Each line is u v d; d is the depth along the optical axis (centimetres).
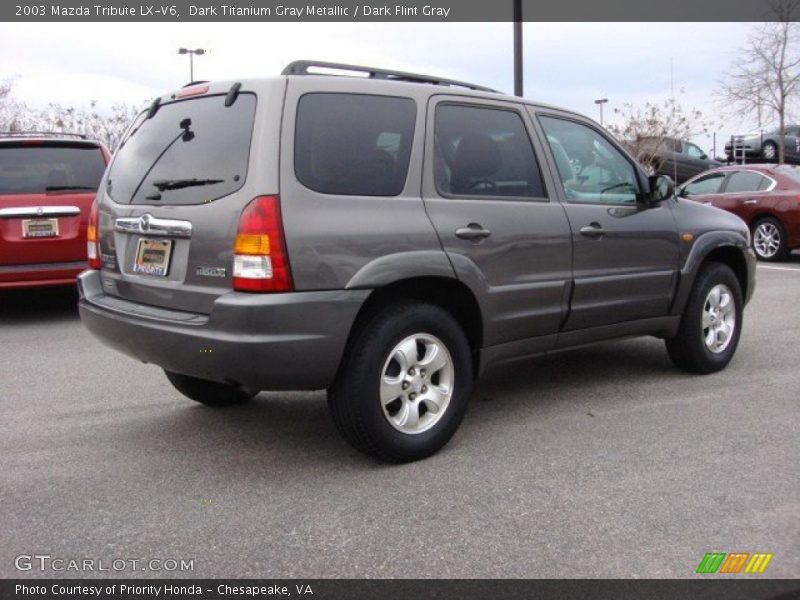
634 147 2695
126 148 438
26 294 962
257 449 418
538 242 441
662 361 610
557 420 464
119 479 378
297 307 345
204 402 487
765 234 1262
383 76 419
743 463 394
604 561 298
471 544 312
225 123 375
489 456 405
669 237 523
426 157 401
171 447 422
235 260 349
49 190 759
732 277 571
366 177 378
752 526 326
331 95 377
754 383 544
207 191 367
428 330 392
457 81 452
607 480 373
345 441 416
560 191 466
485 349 427
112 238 422
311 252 350
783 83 2202
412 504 348
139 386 545
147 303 394
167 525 329
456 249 400
